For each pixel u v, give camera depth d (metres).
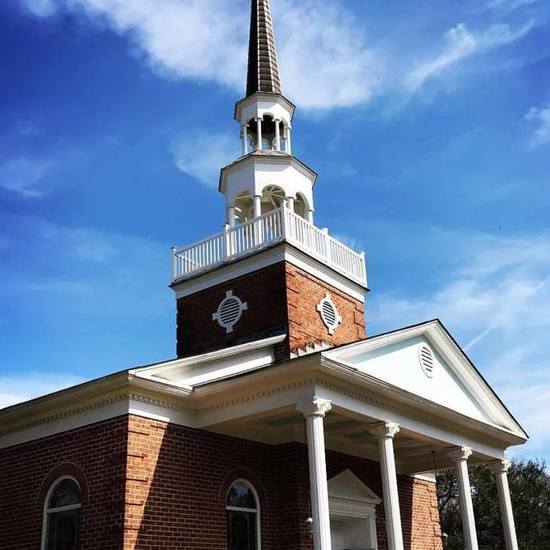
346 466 20.33
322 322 21.67
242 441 17.69
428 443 19.72
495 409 22.19
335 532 20.81
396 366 18.48
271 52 27.36
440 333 20.38
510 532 21.28
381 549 20.75
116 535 14.27
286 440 18.41
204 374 17.45
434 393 19.75
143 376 15.37
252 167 24.06
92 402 15.90
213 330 21.92
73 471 15.76
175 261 23.75
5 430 17.80
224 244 22.58
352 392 15.91
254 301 21.25
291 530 17.45
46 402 16.41
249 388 15.80
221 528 16.25
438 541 24.31
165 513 15.10
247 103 25.70
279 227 21.47
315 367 14.70
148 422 15.55
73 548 15.16
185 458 16.03
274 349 19.94
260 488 17.70
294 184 24.22
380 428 16.69
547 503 51.38
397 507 15.99
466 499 19.28
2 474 17.38
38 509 16.16
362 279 24.41
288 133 25.64
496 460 22.03
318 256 22.34
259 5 28.25
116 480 14.77
